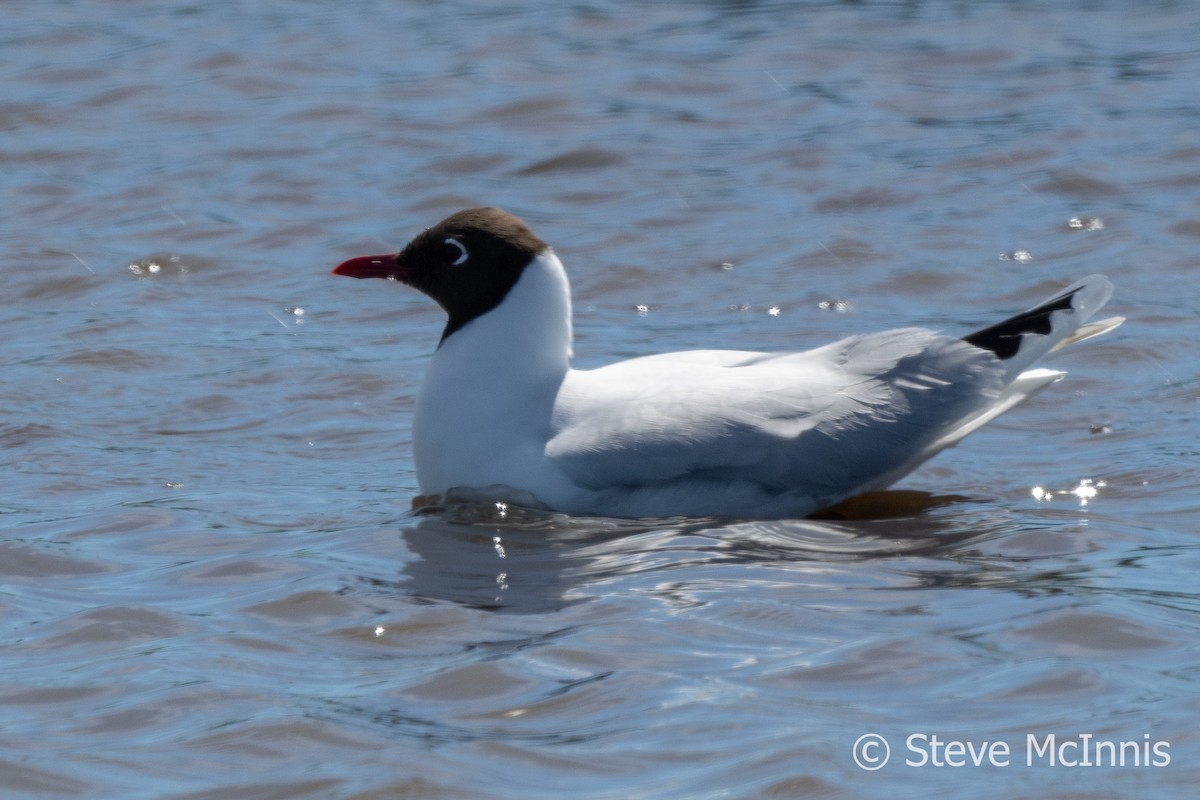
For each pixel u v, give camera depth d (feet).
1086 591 32.89
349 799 25.02
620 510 38.50
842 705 27.81
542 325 40.06
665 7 102.32
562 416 39.34
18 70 89.51
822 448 38.88
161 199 70.95
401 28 98.48
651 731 26.96
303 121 81.35
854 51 91.61
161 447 45.44
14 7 103.14
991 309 57.16
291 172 74.08
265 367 52.42
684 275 61.72
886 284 59.88
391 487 41.86
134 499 40.75
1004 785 25.11
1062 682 28.50
